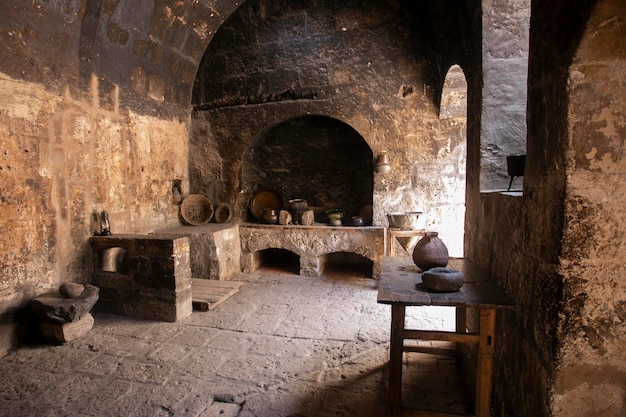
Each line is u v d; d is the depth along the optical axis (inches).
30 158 109.3
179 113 177.9
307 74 168.1
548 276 52.6
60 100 118.3
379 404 78.1
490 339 67.1
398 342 70.4
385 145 162.2
